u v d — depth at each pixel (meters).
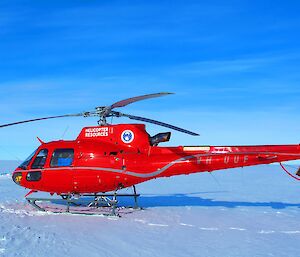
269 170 53.19
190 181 28.98
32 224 9.15
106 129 10.97
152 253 6.87
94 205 11.91
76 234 8.20
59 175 10.71
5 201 13.52
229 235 8.45
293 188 22.33
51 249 6.90
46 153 11.01
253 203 14.22
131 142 10.73
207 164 10.34
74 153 10.74
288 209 12.49
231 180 30.41
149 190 20.39
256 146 10.16
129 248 7.16
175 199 15.27
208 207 12.70
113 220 9.91
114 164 10.53
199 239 8.02
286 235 8.55
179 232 8.64
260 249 7.30
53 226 8.98
